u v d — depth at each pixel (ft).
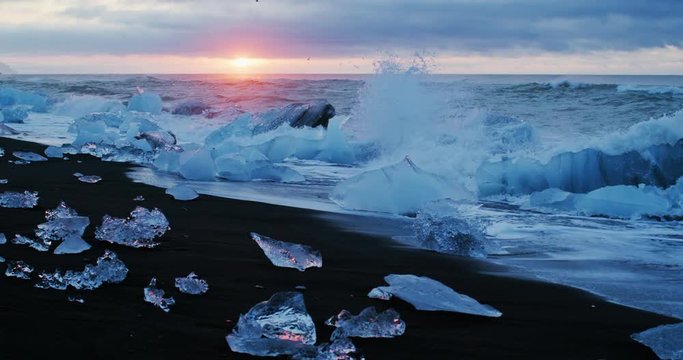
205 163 24.22
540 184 22.70
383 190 19.62
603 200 19.99
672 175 21.86
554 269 13.83
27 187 20.27
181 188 20.12
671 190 20.56
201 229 15.93
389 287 11.36
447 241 15.08
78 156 28.32
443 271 13.50
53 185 20.84
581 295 12.03
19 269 11.32
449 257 14.61
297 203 20.22
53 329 8.97
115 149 27.99
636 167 22.12
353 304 10.89
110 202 18.49
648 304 11.57
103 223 14.21
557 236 16.98
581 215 19.89
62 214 15.55
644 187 20.98
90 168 25.11
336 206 19.90
